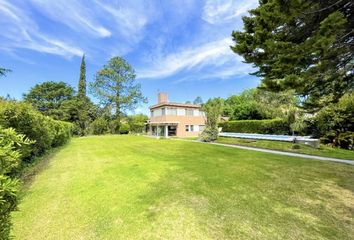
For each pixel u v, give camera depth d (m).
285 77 4.86
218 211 3.94
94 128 35.81
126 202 4.41
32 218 3.75
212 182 5.67
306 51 4.35
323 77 5.80
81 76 40.97
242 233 3.20
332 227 3.37
